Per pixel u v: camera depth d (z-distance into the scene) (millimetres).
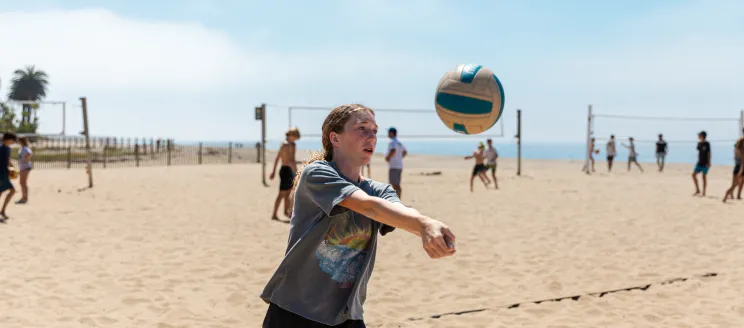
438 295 4316
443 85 3135
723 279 4695
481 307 4023
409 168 21281
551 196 10625
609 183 13602
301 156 21656
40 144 28312
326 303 1759
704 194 10664
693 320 3752
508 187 12602
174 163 23875
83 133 11938
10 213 8047
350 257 1767
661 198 10227
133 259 5324
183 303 4051
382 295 4305
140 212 8305
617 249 5852
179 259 5348
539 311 3947
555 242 6223
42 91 72562
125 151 28391
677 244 6066
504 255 5613
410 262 5297
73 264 5078
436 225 1362
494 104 3023
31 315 3719
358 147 1760
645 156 43219
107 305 3975
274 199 10117
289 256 1727
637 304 4098
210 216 7992
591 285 4566
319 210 1712
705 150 10617
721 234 6602
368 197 1554
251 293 4316
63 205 8984
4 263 5039
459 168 21281
